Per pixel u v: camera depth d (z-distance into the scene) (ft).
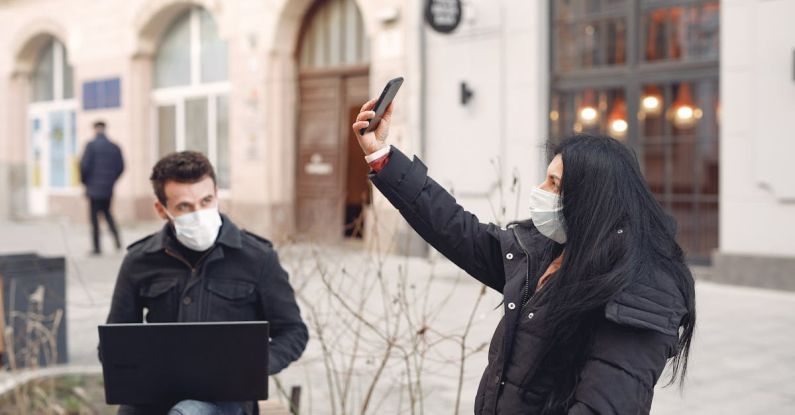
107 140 41.42
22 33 65.36
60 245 46.21
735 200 29.17
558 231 6.51
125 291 10.03
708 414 15.61
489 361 6.86
